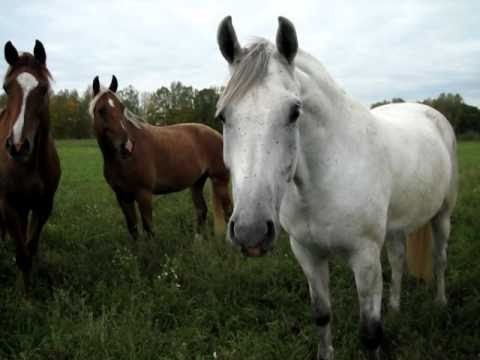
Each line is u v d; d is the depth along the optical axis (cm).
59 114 3822
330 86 232
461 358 273
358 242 239
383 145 254
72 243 497
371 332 248
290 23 190
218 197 645
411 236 368
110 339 283
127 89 4216
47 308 340
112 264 424
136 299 342
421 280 383
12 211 389
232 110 179
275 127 176
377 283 249
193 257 420
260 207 170
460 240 472
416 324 310
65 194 836
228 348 288
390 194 257
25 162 386
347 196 229
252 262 408
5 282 409
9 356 288
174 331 303
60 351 280
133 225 524
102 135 496
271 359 272
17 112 357
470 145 2911
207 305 339
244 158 174
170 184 579
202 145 636
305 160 224
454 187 359
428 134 321
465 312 317
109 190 902
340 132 230
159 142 562
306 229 242
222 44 199
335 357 276
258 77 181
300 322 323
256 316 328
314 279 261
